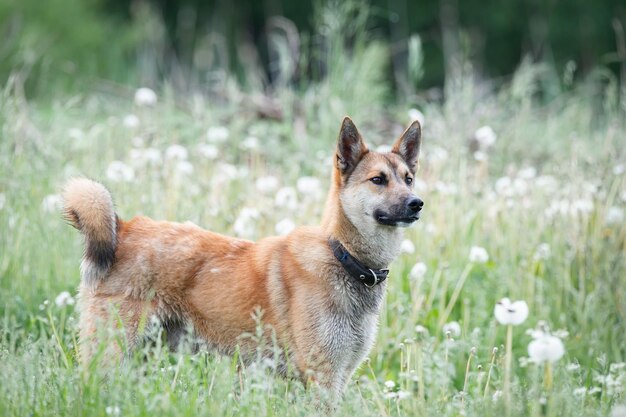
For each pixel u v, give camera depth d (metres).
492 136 14.38
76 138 15.28
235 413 7.98
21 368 7.95
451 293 12.42
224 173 13.77
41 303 11.21
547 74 28.70
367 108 18.17
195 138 16.44
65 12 31.53
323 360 8.90
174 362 10.02
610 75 20.61
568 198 13.22
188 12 41.53
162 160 14.09
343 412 8.02
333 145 16.31
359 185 9.33
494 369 10.47
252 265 9.29
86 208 9.01
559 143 18.64
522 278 12.47
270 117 18.72
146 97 15.77
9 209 11.91
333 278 9.01
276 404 8.43
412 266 12.66
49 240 11.94
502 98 18.11
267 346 9.09
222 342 9.30
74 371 8.24
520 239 13.27
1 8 28.95
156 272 9.14
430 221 13.52
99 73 29.58
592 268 12.38
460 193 13.82
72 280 11.70
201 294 9.24
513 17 41.69
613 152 13.56
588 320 11.83
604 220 12.70
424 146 15.69
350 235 9.17
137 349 8.97
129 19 42.88
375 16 40.88
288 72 18.25
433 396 8.30
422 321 11.64
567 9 41.16
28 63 21.42
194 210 12.46
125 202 12.66
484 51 41.38
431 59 39.16
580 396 8.55
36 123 15.75
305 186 12.66
